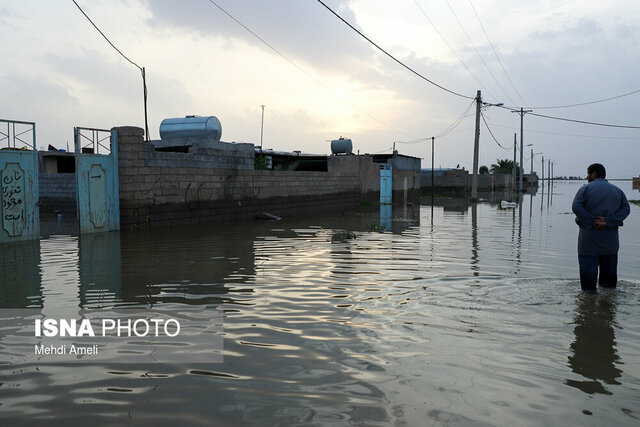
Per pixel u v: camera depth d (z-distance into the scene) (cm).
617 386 311
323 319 455
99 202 1221
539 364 346
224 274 681
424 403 282
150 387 302
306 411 271
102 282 620
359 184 2906
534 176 9312
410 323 443
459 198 4547
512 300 532
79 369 330
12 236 1031
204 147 1602
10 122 1027
